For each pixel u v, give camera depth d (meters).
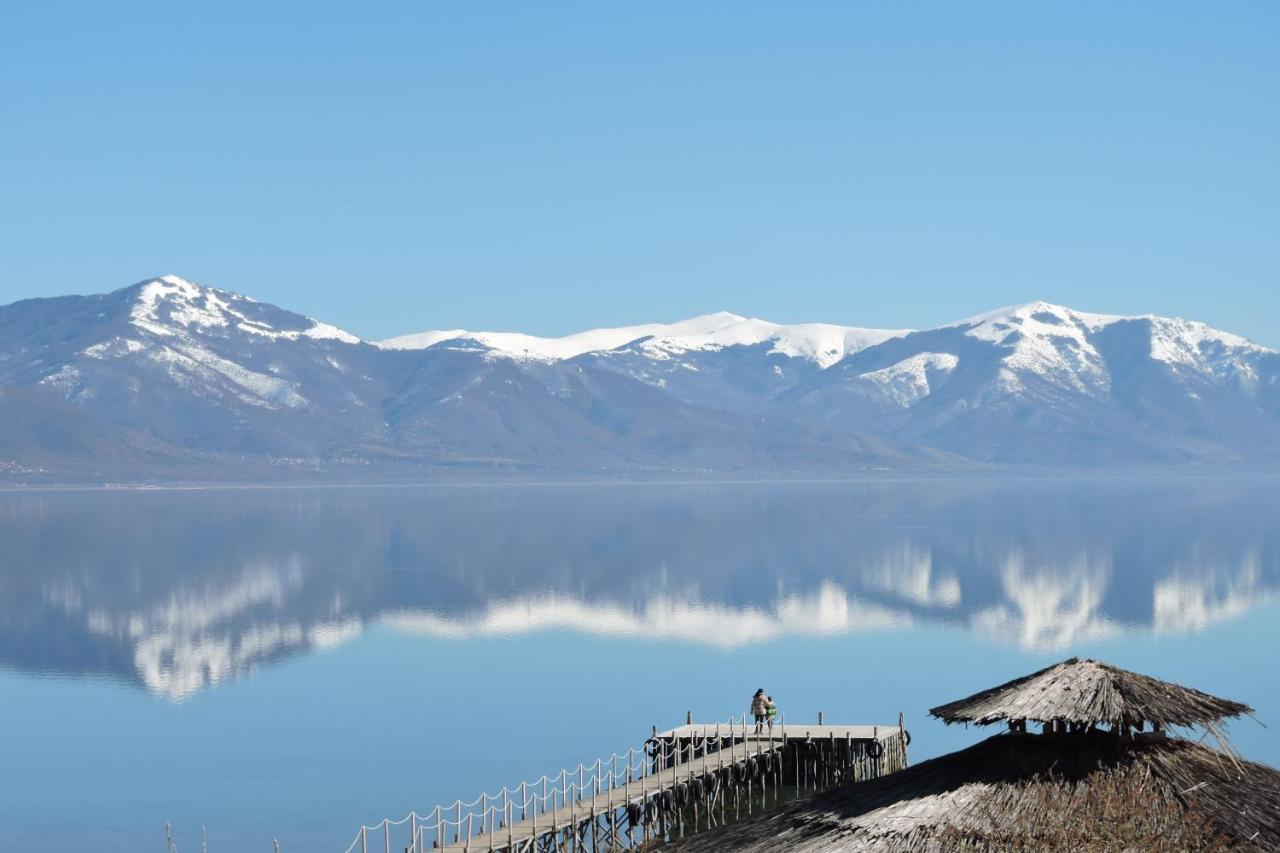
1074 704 33.47
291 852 64.44
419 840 55.69
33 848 65.94
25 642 136.75
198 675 116.69
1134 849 30.73
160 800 73.94
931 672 112.06
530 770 78.94
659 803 58.34
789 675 110.81
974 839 31.80
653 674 112.25
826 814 34.41
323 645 133.00
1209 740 34.75
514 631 140.50
